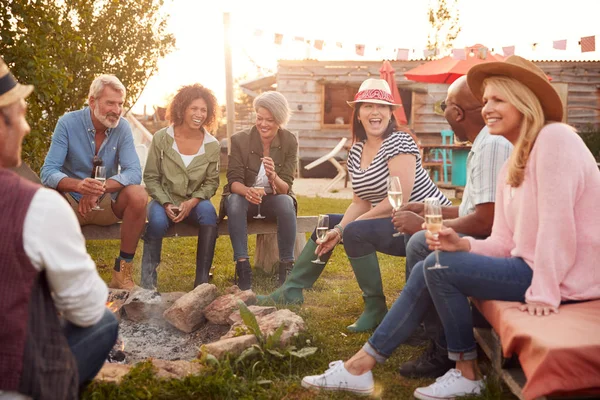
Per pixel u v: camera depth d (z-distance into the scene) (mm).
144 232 4598
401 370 2965
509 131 2643
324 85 16359
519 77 2572
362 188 3965
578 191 2438
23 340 1626
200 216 4516
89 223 4625
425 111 16125
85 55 6988
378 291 3678
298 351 3049
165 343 3496
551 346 2008
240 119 23312
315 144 16422
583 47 7492
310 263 4164
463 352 2656
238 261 4488
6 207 1625
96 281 1828
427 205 2598
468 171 3229
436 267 2564
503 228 2732
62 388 1728
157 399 2547
